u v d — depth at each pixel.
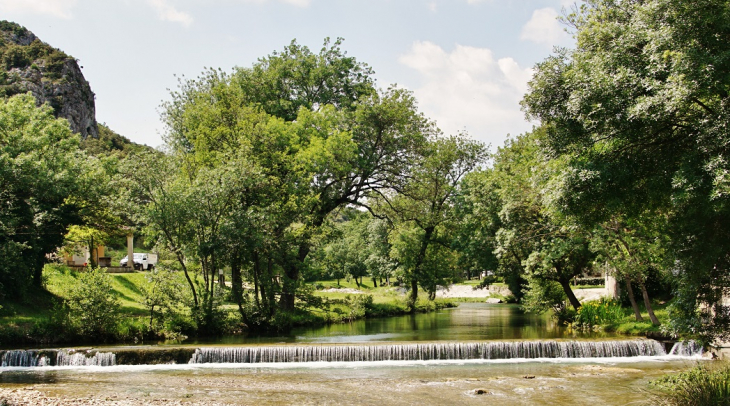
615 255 26.20
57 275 35.44
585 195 13.55
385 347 22.75
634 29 12.98
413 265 51.50
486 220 39.25
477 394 16.22
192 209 27.36
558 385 17.45
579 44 15.66
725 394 12.98
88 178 32.34
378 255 69.88
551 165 16.31
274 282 31.30
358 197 40.50
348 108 40.84
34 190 29.39
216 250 27.61
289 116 39.25
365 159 38.94
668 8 11.90
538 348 23.11
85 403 14.46
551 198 14.19
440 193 50.59
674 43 11.76
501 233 33.44
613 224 25.28
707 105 11.98
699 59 10.97
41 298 30.33
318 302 34.34
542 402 15.22
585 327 30.88
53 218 30.45
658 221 15.72
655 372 19.45
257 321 30.34
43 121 35.00
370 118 38.47
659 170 13.24
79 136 36.66
